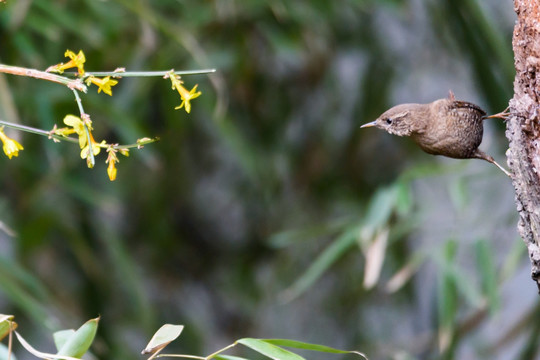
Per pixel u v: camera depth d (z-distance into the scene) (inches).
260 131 349.1
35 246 313.0
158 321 386.0
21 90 281.3
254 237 390.6
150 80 305.3
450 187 274.4
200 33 324.2
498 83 277.3
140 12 271.3
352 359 383.9
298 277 386.3
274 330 413.7
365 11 327.9
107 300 335.0
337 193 364.5
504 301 357.7
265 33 316.2
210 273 402.9
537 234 120.8
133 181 354.6
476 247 267.1
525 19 117.7
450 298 260.2
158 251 382.6
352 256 379.9
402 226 286.5
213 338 417.7
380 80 350.0
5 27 259.8
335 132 363.6
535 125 118.6
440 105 141.2
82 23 280.4
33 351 122.0
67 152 296.8
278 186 358.0
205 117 340.5
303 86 356.8
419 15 367.2
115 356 327.9
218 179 385.4
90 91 284.7
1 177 305.3
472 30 277.0
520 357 307.1
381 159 362.3
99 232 326.6
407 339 386.0
